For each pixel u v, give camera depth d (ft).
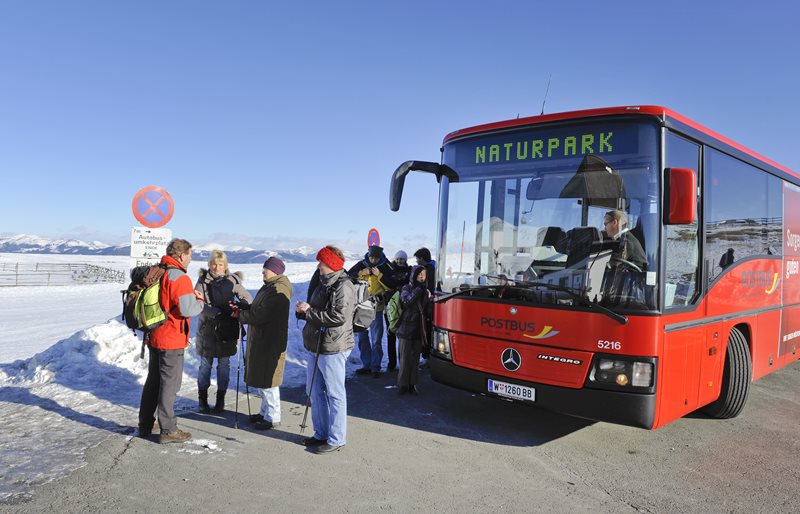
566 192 16.94
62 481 13.79
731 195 20.66
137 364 25.16
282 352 18.42
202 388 20.02
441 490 14.21
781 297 25.30
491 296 18.02
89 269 136.05
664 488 14.79
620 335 15.39
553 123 17.48
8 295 85.76
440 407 22.06
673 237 16.30
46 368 23.44
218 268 20.06
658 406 15.40
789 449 18.13
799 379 29.01
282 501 13.21
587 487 14.73
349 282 16.53
